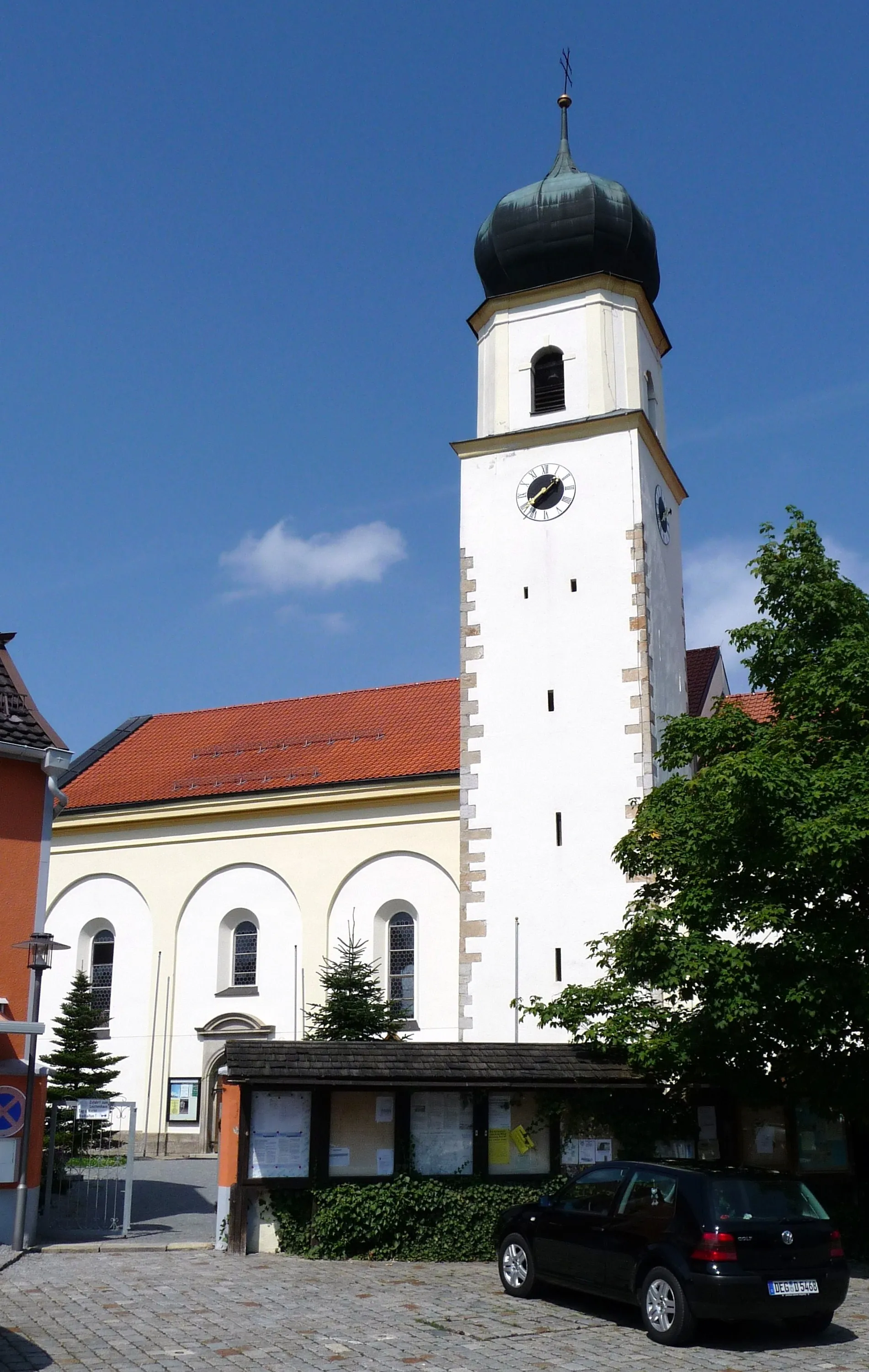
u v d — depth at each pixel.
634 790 31.00
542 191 35.91
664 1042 20.84
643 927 21.73
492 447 35.09
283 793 38.34
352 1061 20.20
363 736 40.88
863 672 20.86
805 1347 14.02
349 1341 13.69
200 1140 37.09
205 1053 37.69
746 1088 21.30
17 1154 19.92
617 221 35.56
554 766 31.81
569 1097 21.22
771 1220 14.09
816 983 19.31
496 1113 20.78
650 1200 14.78
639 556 32.78
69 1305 15.28
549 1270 15.88
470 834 31.97
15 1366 12.39
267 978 37.56
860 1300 17.17
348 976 32.75
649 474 34.75
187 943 38.78
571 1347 13.68
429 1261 19.31
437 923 35.97
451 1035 34.88
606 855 30.62
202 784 40.50
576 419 34.44
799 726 21.55
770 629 23.56
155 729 45.38
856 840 18.53
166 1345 13.31
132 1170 22.69
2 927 21.36
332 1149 19.88
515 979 30.45
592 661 32.38
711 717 24.02
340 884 37.31
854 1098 20.70
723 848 20.39
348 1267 18.53
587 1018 25.98
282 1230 19.44
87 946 40.12
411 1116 20.31
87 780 42.81
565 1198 16.16
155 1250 19.70
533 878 31.06
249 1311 15.12
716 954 20.06
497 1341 13.90
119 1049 38.56
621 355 35.19
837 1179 22.28
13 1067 20.31
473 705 33.03
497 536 34.34
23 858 21.78
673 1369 12.82
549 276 35.94
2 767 21.88
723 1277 13.57
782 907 19.69
